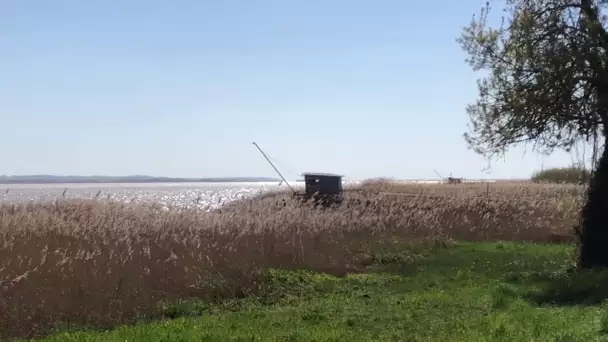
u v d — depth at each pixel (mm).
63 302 14906
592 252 19922
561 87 19141
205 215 25484
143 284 16891
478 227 31438
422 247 27531
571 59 18734
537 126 19859
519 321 12414
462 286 18109
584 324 11789
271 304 16641
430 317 13453
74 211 24359
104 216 23359
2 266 16781
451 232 31062
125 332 12586
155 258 19406
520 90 19703
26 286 15578
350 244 26531
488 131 20781
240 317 14398
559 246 27453
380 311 14398
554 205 33625
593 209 19953
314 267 21859
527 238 30219
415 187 48500
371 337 11586
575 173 27047
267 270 20203
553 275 18859
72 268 17125
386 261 24219
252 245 22953
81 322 14180
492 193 39656
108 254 19016
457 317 13305
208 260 19625
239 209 28484
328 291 18312
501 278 19109
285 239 24453
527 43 19469
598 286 15883
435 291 17344
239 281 18469
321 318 13828
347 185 51969
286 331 12375
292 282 19281
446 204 35781
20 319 13875
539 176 54719
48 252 18594
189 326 13102
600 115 19000
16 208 25266
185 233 23297
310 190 41031
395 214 32625
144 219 24016
